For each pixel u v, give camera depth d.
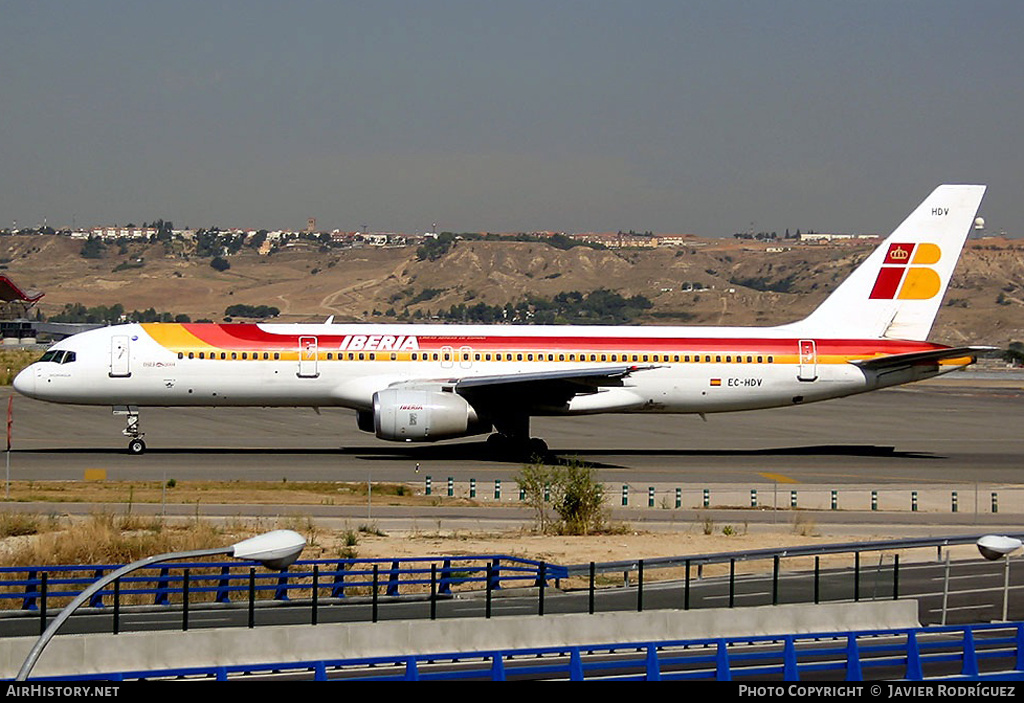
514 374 173.62
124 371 168.00
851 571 104.62
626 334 178.75
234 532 112.38
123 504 127.06
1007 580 89.81
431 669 76.12
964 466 179.75
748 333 181.50
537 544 113.75
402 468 161.00
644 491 148.12
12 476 146.25
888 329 183.88
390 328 175.75
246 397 171.50
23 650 72.44
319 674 64.81
